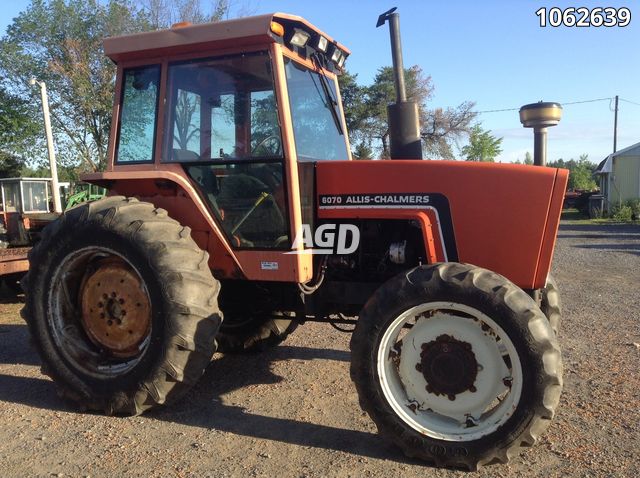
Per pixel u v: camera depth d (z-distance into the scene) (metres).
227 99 3.82
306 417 3.71
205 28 3.73
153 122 4.04
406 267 3.85
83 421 3.66
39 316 3.91
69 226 3.81
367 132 23.34
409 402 3.20
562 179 3.37
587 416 3.59
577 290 7.96
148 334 3.76
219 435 3.44
